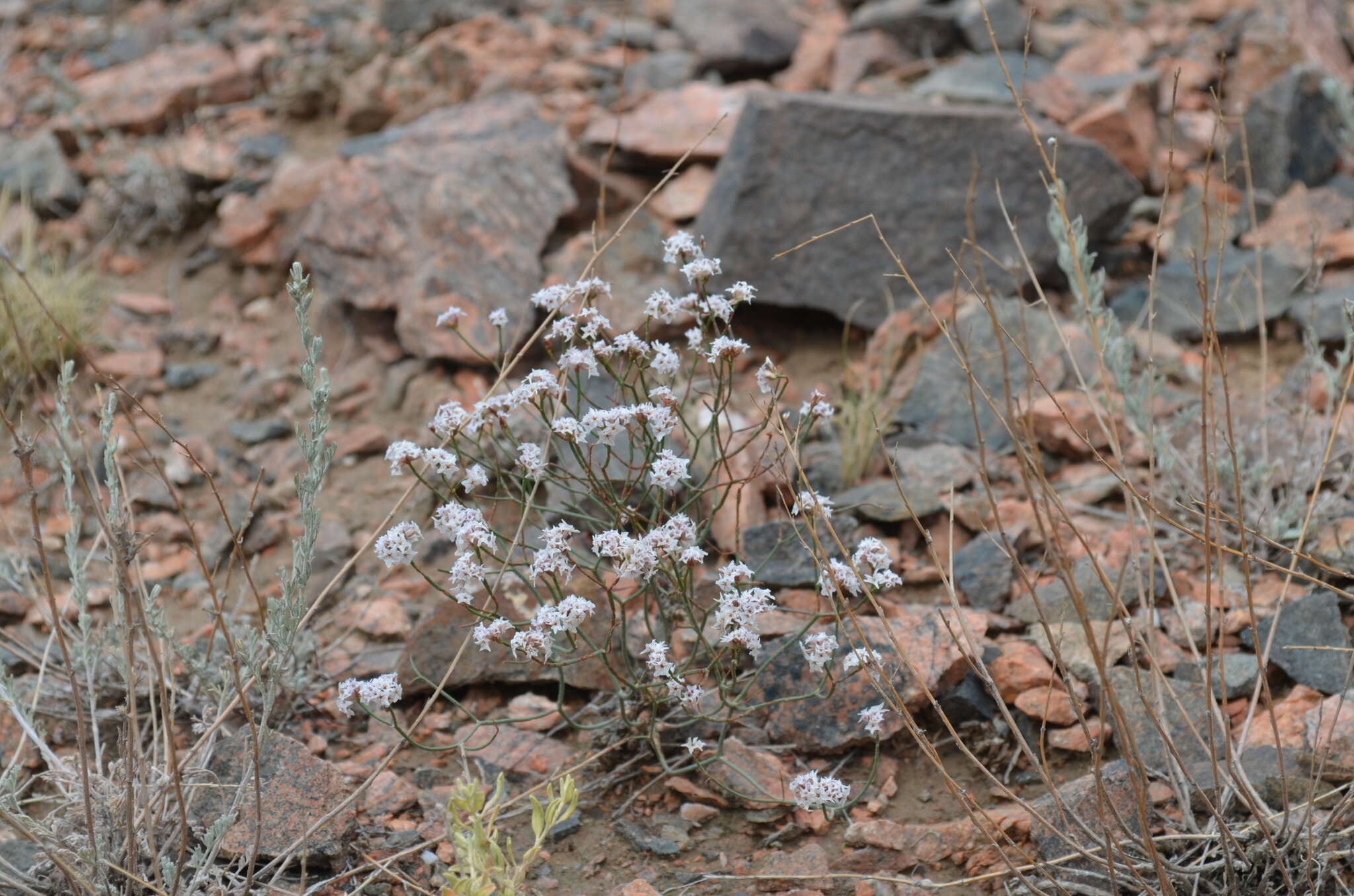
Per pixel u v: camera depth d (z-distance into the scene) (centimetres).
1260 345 459
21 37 760
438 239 492
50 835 250
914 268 489
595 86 636
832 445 422
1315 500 280
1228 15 679
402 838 274
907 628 310
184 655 293
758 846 273
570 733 312
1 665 264
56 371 486
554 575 264
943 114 492
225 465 452
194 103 669
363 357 505
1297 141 536
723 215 493
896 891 257
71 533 264
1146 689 295
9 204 597
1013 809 272
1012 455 412
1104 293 479
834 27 682
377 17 711
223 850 258
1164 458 354
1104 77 583
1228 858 235
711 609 281
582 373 423
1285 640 304
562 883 265
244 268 572
